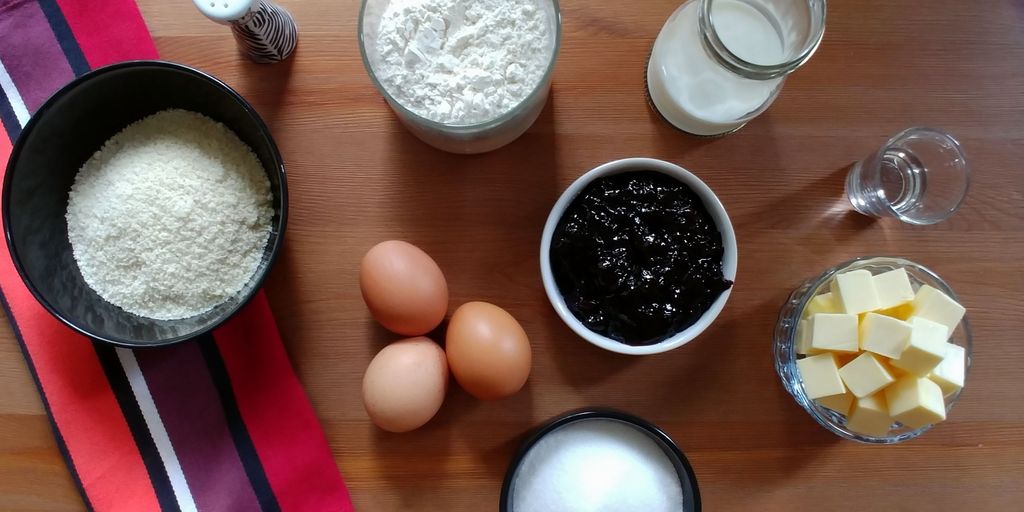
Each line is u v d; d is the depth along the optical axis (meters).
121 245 0.72
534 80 0.69
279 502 0.78
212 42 0.79
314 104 0.79
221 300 0.76
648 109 0.80
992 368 0.81
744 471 0.81
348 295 0.79
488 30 0.68
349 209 0.79
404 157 0.80
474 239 0.79
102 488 0.78
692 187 0.73
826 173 0.81
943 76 0.82
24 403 0.79
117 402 0.78
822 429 0.81
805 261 0.81
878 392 0.76
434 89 0.68
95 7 0.77
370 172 0.79
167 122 0.75
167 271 0.72
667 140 0.80
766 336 0.81
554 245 0.73
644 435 0.81
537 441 0.75
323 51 0.79
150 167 0.72
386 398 0.70
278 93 0.79
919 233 0.81
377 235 0.79
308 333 0.79
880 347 0.72
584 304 0.73
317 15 0.79
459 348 0.71
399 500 0.80
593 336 0.70
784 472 0.81
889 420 0.74
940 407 0.72
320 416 0.79
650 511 0.78
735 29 0.70
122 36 0.78
